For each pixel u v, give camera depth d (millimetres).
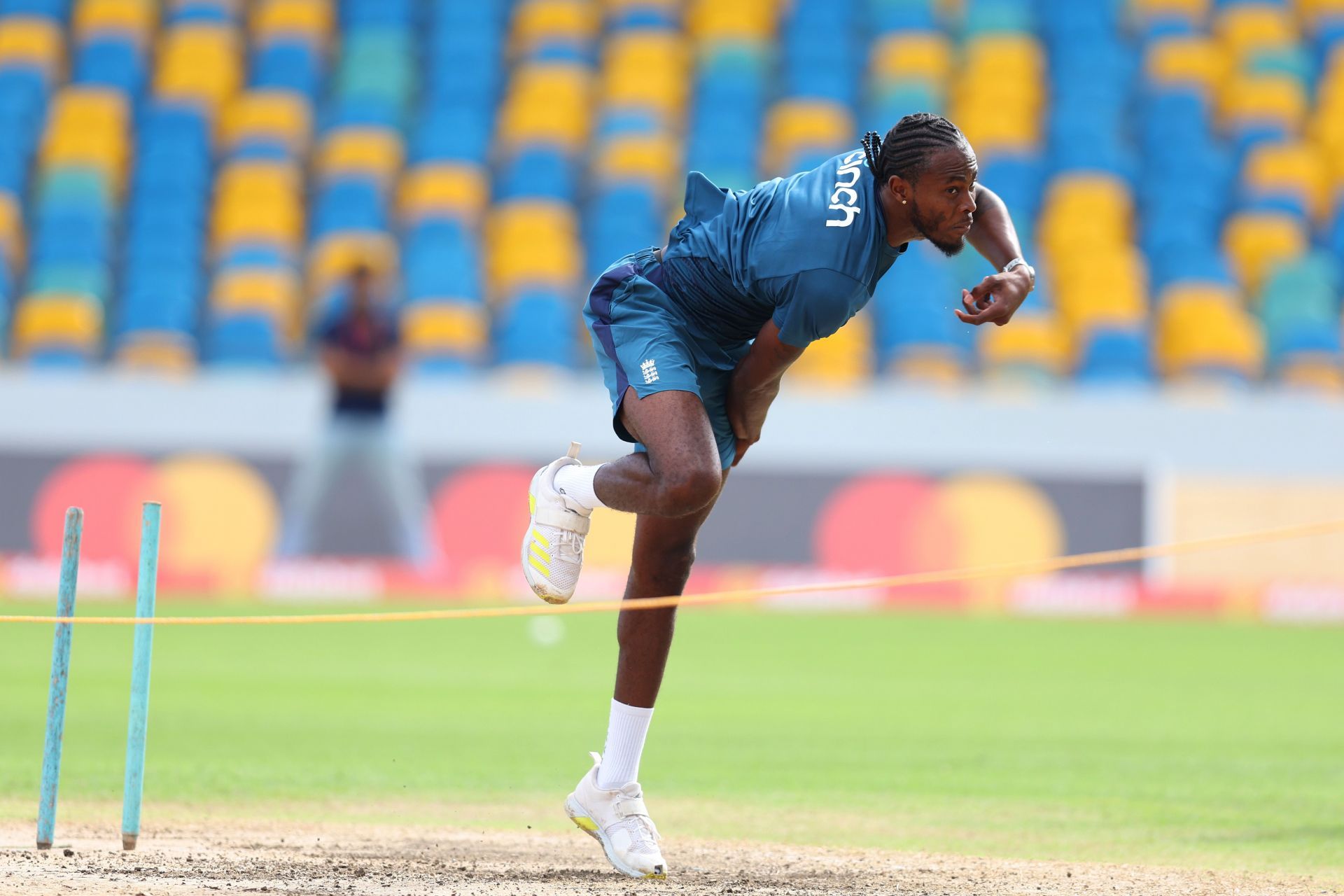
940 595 53250
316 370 62969
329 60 77625
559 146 72688
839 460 53219
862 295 14031
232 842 15922
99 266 65500
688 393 14156
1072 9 79625
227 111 73625
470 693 32656
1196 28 78688
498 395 53312
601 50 78188
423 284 65562
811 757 24203
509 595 52812
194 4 78188
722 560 53250
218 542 52750
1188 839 17078
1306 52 78438
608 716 28984
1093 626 49812
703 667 38469
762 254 14000
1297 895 13820
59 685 14727
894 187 13742
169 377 58625
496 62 77562
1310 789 21203
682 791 20734
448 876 14195
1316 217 70938
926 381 61125
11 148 70000
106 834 16156
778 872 14875
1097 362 62469
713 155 72000
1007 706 31422
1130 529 53031
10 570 52406
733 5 79562
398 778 21453
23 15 76375
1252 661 40969
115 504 52719
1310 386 61906
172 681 34031
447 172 71250
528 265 66938
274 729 26516
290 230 69000
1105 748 25500
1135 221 70062
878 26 79188
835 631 47875
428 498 53000
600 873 14727
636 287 14742
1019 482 53156
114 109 72250
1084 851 16297
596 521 52750
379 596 52750
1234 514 52969
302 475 52844
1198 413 53094
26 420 52719
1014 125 73375
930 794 20562
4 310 64250
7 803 18375
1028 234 68875
